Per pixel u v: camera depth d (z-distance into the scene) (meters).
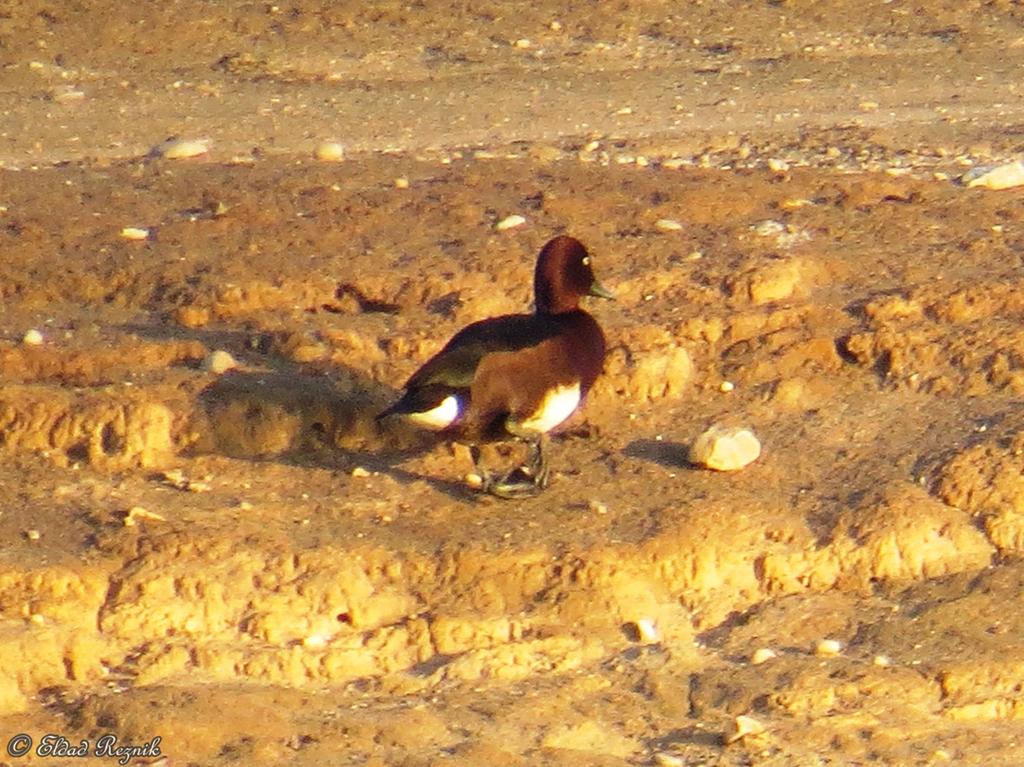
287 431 12.47
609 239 15.27
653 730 9.85
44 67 23.03
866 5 25.53
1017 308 13.73
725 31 24.73
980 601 10.95
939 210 16.02
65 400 12.50
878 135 19.59
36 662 10.14
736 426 12.63
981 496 11.70
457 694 10.12
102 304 14.43
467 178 17.22
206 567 10.81
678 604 11.05
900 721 9.90
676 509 11.59
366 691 10.20
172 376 12.94
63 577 10.62
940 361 13.15
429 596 10.89
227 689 10.03
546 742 9.63
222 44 24.06
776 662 10.45
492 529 11.41
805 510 11.68
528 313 13.82
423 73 23.14
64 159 19.39
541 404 11.54
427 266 14.62
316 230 15.63
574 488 11.93
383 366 13.17
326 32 24.50
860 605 11.06
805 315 13.72
